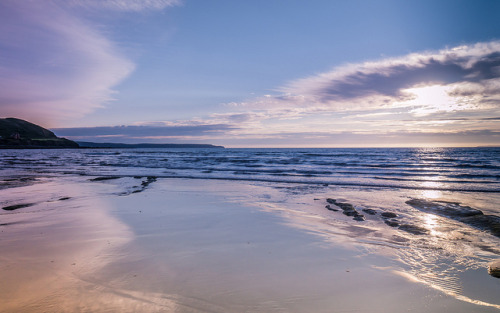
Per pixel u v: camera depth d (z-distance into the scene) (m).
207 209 8.09
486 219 6.95
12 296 3.01
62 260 4.05
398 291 3.26
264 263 4.08
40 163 30.83
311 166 26.03
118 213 7.43
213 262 4.08
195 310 2.80
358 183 14.71
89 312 2.72
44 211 7.64
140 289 3.21
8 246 4.69
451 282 3.66
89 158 43.62
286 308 2.88
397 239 5.57
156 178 16.38
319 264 4.08
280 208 8.51
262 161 34.03
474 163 29.70
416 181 15.61
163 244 4.87
